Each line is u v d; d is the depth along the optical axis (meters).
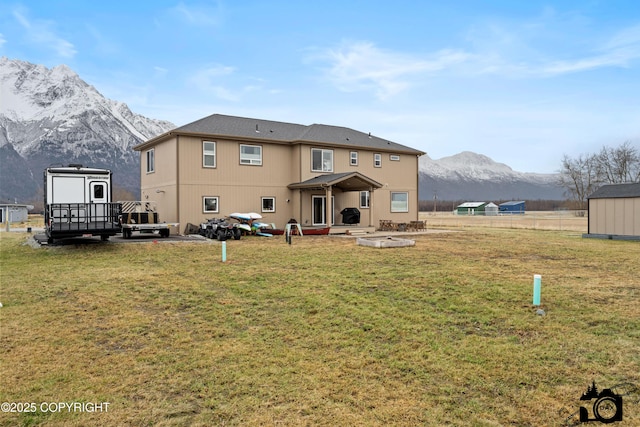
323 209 25.19
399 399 4.13
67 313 6.98
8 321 6.54
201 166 21.61
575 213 66.38
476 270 10.77
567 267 11.39
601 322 6.46
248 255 13.53
